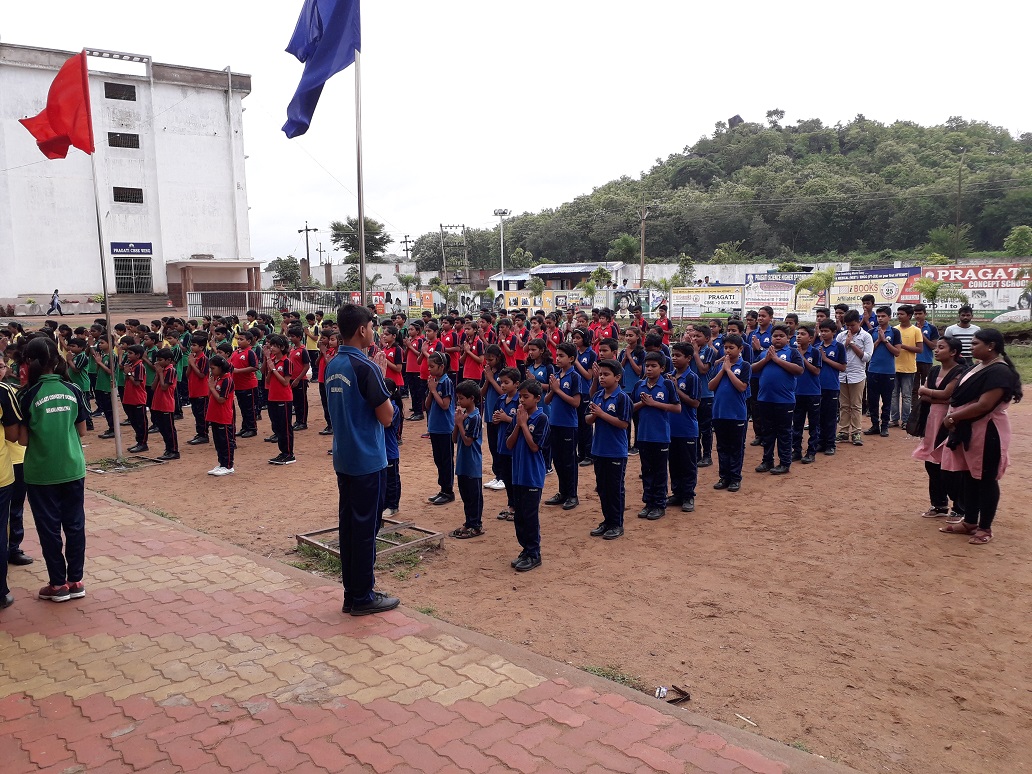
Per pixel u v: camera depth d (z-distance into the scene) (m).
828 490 8.51
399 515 7.98
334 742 3.62
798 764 3.40
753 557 6.43
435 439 8.24
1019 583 5.70
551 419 8.16
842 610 5.30
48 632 5.04
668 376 7.81
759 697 4.15
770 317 11.14
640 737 3.63
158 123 43.59
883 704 4.07
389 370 12.38
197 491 9.17
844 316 11.06
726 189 75.31
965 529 6.83
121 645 4.81
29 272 40.56
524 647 4.78
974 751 3.64
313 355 16.73
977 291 24.61
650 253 70.00
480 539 7.12
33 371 5.47
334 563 6.40
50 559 5.51
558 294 37.53
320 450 11.83
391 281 68.31
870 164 78.06
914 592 5.59
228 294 35.47
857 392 10.92
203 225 45.41
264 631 4.96
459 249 77.94
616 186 89.62
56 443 5.45
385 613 5.25
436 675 4.30
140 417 11.63
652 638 4.91
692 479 7.88
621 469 6.96
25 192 40.16
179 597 5.62
